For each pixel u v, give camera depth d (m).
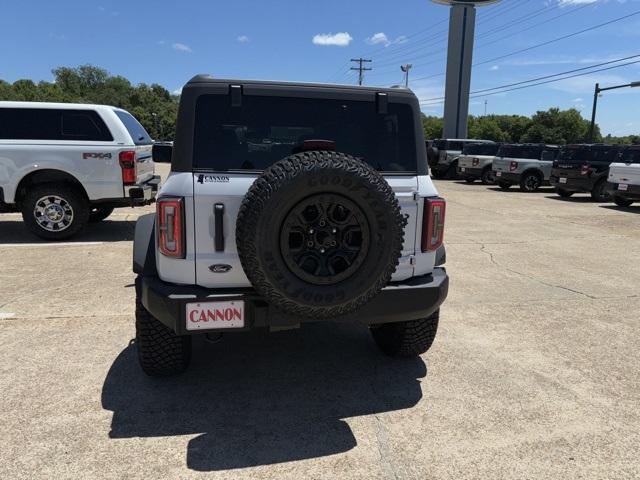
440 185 21.75
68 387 3.50
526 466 2.74
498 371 3.88
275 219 2.64
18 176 7.93
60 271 6.43
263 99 3.16
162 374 3.62
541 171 18.84
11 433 2.94
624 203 14.46
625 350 4.32
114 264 6.80
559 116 119.62
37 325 4.62
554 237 9.65
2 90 101.44
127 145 8.15
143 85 133.38
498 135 122.12
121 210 11.96
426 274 3.39
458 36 43.75
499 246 8.76
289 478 2.61
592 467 2.74
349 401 3.41
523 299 5.72
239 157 3.07
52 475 2.59
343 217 2.76
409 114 3.37
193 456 2.77
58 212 8.16
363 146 3.31
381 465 2.73
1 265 6.71
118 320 4.77
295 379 3.71
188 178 2.95
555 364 4.02
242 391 3.52
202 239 2.96
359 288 2.81
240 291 3.04
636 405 3.40
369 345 4.36
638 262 7.66
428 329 3.80
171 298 2.91
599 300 5.72
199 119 3.04
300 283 2.74
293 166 2.65
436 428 3.10
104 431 2.99
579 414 3.28
